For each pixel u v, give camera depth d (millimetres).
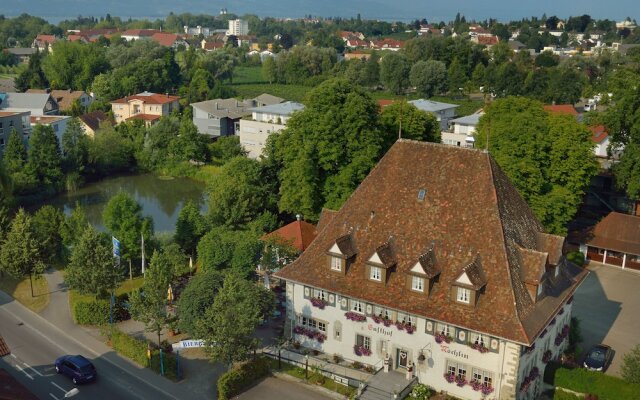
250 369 62250
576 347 68438
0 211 90500
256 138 164875
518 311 54156
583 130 92250
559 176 91125
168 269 78375
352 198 65812
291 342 67875
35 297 83500
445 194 60781
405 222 61781
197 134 170625
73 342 71562
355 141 93750
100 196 149375
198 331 60594
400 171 64000
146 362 66375
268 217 98562
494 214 57781
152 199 147375
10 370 65125
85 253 75688
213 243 79812
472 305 55750
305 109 98562
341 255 62094
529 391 58188
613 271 94562
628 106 104062
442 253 58906
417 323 58844
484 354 55469
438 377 58625
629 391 56750
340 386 61312
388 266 59781
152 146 171625
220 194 98125
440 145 62719
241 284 65688
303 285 65062
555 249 60406
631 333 74625
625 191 111438
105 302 76188
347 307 62906
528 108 97875
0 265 85375
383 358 61844
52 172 148750
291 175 96312
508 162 86938
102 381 63406
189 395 61188
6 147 145000
